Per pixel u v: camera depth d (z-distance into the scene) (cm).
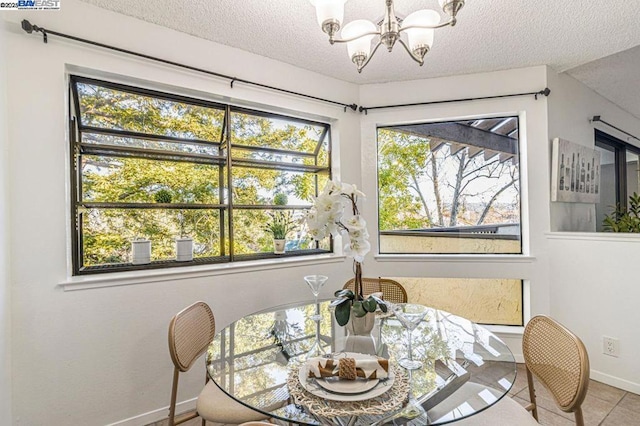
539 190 257
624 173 373
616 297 217
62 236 168
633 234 209
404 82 280
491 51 233
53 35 166
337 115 275
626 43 224
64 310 166
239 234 241
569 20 196
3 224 148
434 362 127
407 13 191
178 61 203
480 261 265
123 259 201
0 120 148
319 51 231
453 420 94
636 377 207
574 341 113
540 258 255
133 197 206
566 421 181
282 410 95
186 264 213
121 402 179
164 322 192
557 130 265
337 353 128
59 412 164
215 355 136
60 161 169
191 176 225
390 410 92
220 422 124
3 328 147
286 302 240
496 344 145
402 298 219
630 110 362
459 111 270
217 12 186
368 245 140
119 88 196
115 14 184
